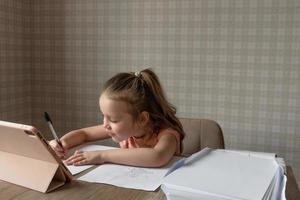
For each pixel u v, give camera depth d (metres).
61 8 2.05
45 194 0.76
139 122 1.06
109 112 1.02
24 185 0.79
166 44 1.89
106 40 1.99
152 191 0.77
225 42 1.80
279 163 0.86
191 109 1.90
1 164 0.86
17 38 2.04
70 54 2.07
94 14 2.00
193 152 1.32
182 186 0.71
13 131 0.77
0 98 1.94
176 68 1.89
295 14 1.68
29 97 2.16
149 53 1.93
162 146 0.99
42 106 2.16
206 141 1.33
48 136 2.12
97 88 2.04
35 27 2.11
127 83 1.06
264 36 1.74
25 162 0.84
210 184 0.72
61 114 2.13
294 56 1.71
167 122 1.12
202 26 1.82
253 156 0.92
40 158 0.82
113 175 0.87
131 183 0.82
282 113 1.76
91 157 0.96
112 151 0.98
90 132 1.21
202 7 1.81
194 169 0.81
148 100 1.08
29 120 2.17
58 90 2.12
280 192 0.70
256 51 1.76
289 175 0.88
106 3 1.96
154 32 1.90
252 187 0.71
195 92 1.88
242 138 1.83
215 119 1.86
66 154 1.07
